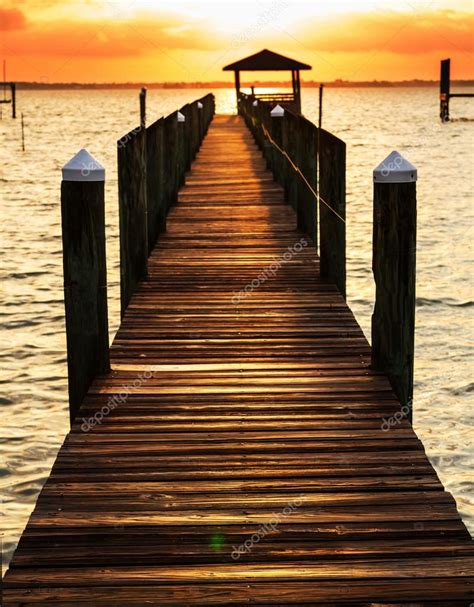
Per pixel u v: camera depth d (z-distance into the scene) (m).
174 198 13.28
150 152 9.91
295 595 3.54
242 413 5.39
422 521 4.09
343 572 3.70
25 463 7.25
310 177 10.71
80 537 3.96
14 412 8.39
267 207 13.07
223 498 4.32
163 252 9.98
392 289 5.88
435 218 22.86
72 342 5.74
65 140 64.75
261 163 19.36
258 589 3.58
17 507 6.51
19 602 3.50
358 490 4.41
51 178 35.91
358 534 3.98
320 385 5.84
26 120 104.75
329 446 4.91
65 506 4.23
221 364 6.30
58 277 15.23
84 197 5.68
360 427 5.17
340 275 8.59
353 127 82.31
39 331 11.48
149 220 9.99
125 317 7.45
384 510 4.20
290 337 6.93
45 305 13.00
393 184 5.74
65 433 7.90
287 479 4.52
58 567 3.75
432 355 10.30
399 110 149.25
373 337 6.05
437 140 61.41
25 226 21.91
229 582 3.63
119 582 3.63
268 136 17.88
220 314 7.54
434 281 14.62
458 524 4.07
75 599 3.52
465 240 19.36
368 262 16.41
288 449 4.88
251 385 5.86
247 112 32.97
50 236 20.16
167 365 6.27
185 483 4.48
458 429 8.02
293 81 45.78
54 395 8.89
